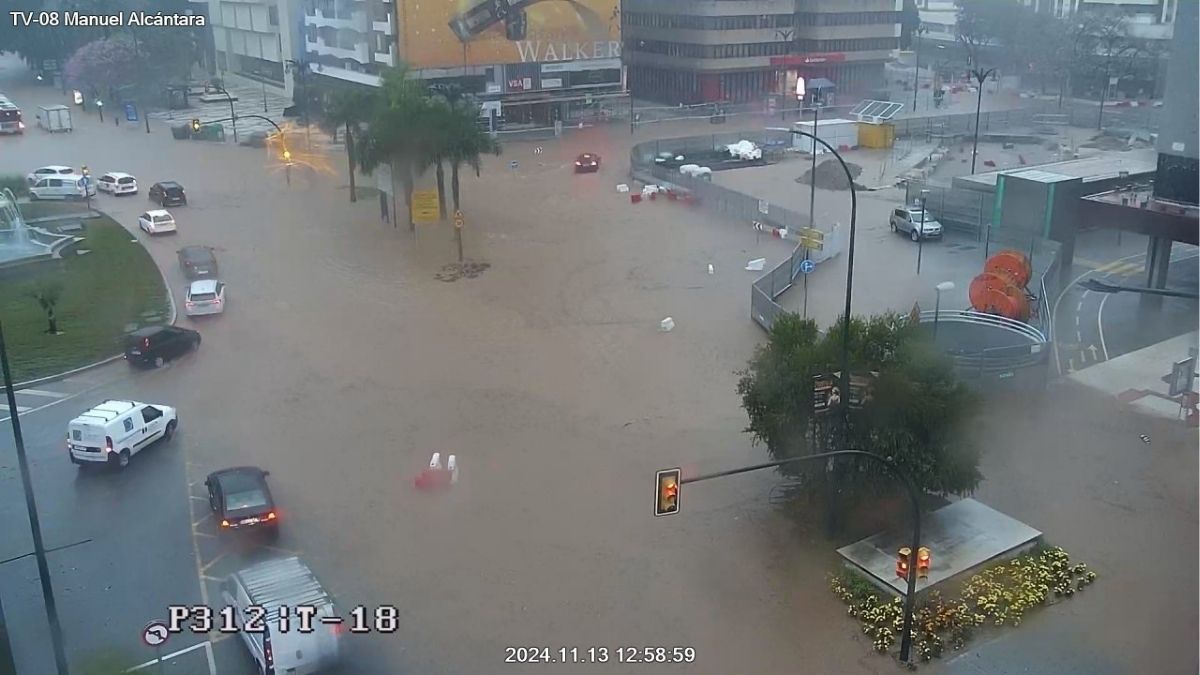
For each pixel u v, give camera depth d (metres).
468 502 30.03
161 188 68.12
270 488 30.64
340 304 48.78
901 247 59.81
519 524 28.80
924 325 36.78
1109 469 31.92
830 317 46.28
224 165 83.25
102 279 52.06
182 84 113.94
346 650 23.02
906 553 23.11
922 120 102.50
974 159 83.19
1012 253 44.44
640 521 28.98
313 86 100.19
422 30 98.06
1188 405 35.56
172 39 112.88
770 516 29.14
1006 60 122.12
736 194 66.94
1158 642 23.50
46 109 96.19
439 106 60.25
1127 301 48.47
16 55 130.38
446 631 23.92
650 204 71.19
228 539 27.53
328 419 35.84
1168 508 29.59
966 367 35.91
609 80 111.50
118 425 31.67
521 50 104.88
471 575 26.25
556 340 43.97
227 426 35.12
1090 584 25.86
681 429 35.09
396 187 65.75
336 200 70.81
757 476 31.53
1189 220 44.38
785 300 49.28
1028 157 89.12
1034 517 29.05
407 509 29.61
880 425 27.48
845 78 126.62
